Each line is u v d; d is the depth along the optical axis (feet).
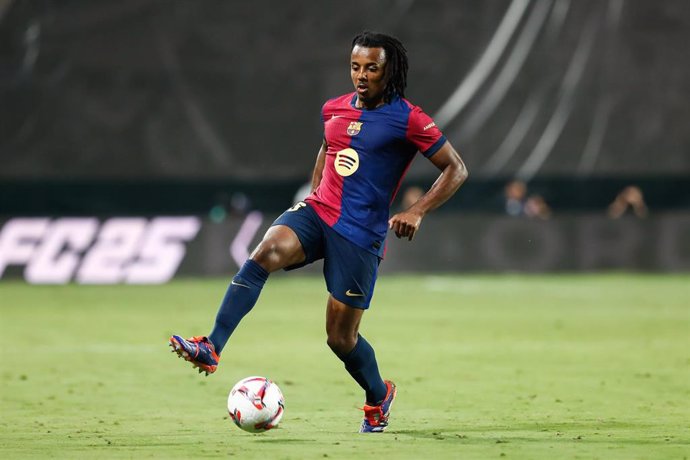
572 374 121.49
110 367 128.16
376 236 80.94
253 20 274.77
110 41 270.26
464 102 282.56
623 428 85.30
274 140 277.64
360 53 79.97
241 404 80.89
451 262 286.87
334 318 81.15
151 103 272.51
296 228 80.69
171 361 133.69
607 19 287.28
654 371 123.85
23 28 267.18
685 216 291.79
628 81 289.33
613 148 289.94
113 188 273.75
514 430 84.38
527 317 191.83
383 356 138.92
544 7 285.02
